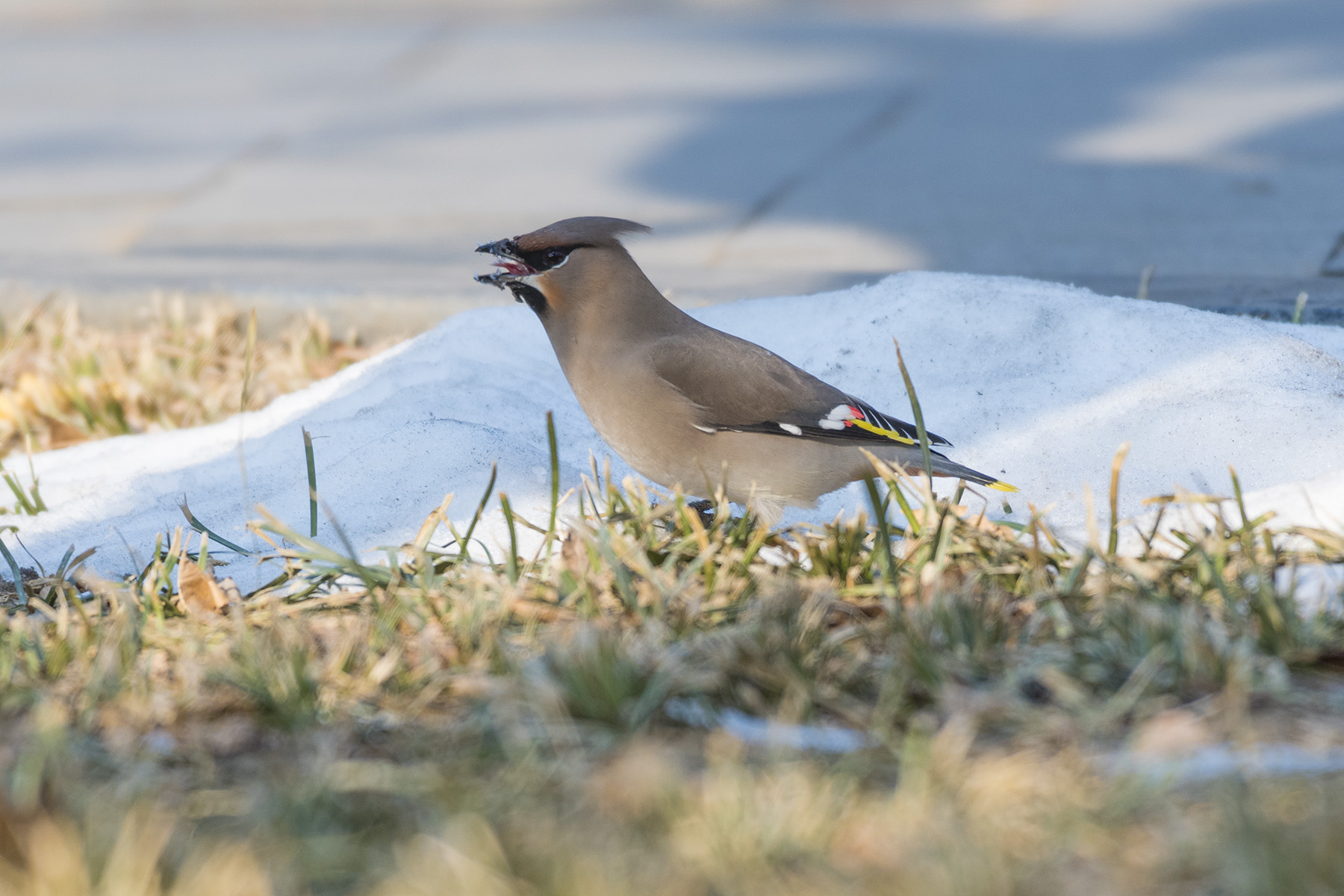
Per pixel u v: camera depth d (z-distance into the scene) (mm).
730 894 5395
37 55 38438
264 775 6441
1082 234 18562
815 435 9047
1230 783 5961
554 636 7699
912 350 11945
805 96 29422
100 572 9867
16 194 23500
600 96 30250
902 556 8672
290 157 25594
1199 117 25312
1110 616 7398
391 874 5586
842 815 5887
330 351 15969
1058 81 29391
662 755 6566
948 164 23203
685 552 8750
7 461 12922
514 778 6305
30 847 5715
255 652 7410
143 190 23422
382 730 6930
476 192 22500
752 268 17469
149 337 16266
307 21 42500
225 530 10344
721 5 42375
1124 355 11406
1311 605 7805
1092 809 5840
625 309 9172
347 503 10352
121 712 7145
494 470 8914
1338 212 18781
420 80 32938
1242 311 14305
